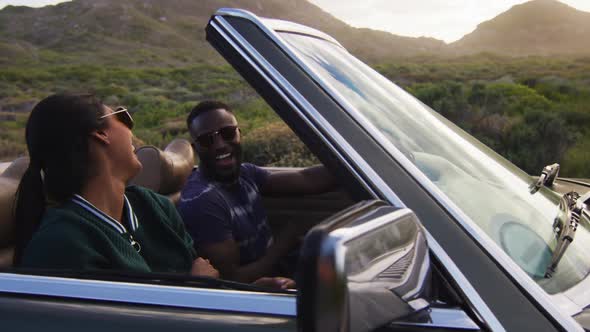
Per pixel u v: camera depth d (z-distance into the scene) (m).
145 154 3.07
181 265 2.07
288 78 1.47
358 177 1.34
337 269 0.94
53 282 1.52
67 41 182.75
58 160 1.76
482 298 1.21
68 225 1.70
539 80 34.28
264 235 2.85
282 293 1.38
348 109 1.43
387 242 1.08
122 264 1.74
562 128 13.48
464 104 17.89
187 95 44.78
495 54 98.44
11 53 128.00
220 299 1.39
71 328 1.42
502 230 1.42
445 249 1.25
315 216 3.25
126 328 1.38
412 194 1.32
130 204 2.04
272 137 11.01
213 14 1.60
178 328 1.36
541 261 1.40
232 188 2.78
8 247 2.26
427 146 1.62
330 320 0.95
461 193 1.46
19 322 1.46
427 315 1.23
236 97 39.25
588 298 1.33
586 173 12.08
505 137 14.21
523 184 1.79
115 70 75.00
